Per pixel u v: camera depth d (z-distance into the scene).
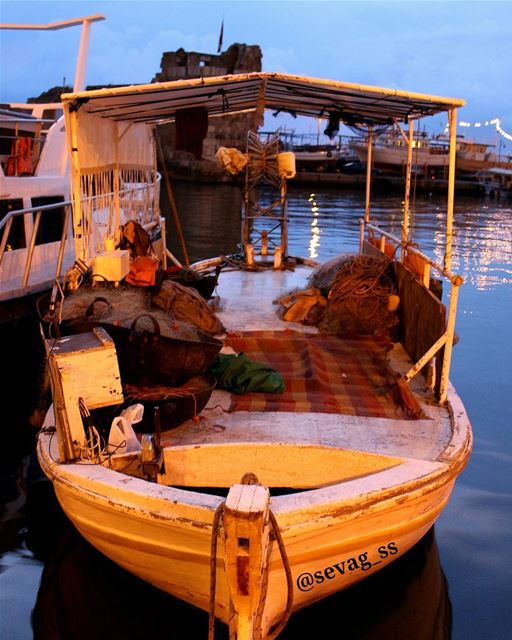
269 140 11.28
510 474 6.32
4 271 9.07
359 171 56.34
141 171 11.10
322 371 6.05
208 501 3.52
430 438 4.78
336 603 4.38
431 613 4.31
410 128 7.77
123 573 4.57
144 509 3.58
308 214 32.97
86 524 4.02
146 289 6.76
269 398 5.50
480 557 4.95
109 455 4.10
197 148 7.51
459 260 20.00
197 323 6.83
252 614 3.20
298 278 10.38
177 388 4.95
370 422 5.04
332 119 8.45
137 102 6.59
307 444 4.35
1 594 4.45
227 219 29.48
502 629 4.20
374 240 9.45
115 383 4.16
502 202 45.25
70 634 4.09
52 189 10.35
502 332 11.54
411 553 4.96
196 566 3.66
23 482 6.03
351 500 3.59
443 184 51.22
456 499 5.82
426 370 5.91
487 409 7.92
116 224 8.84
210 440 4.71
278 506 3.48
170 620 4.24
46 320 4.62
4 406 7.76
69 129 5.96
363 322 7.14
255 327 7.41
